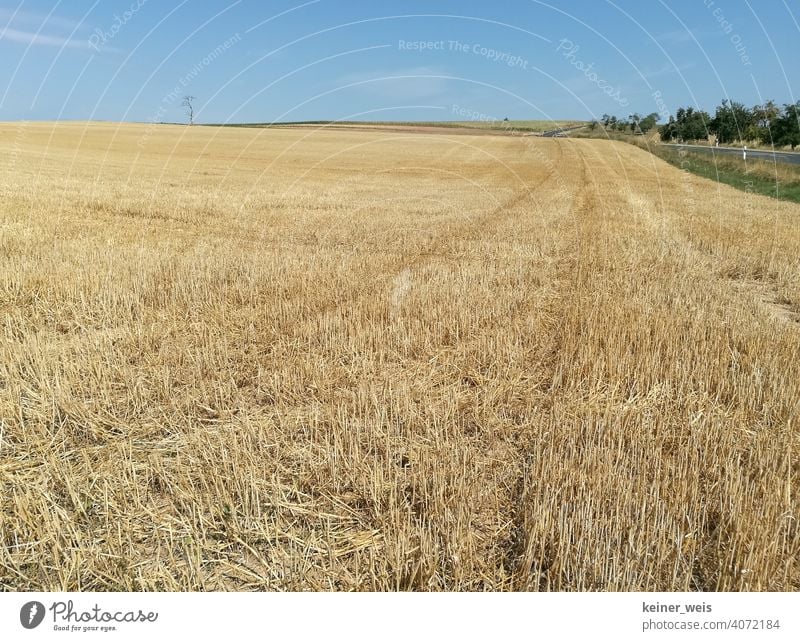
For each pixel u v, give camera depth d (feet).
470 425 15.98
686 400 16.67
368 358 20.56
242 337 22.44
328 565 10.85
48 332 22.52
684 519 11.34
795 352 20.17
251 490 12.42
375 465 13.07
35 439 14.69
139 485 13.12
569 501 11.72
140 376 18.17
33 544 10.94
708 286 30.99
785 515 11.39
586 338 21.35
